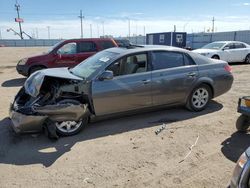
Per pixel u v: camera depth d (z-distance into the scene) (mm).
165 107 6031
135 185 3545
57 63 10461
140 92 5516
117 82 5309
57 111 4766
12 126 5059
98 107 5211
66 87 5090
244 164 2922
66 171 3896
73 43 10664
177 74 5895
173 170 3885
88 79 5141
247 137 5004
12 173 3861
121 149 4539
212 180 3639
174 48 6090
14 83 10633
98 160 4188
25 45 77500
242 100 4719
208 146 4633
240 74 12320
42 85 5215
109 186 3533
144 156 4289
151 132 5223
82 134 5160
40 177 3754
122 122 5738
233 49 16328
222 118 5980
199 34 39469
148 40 36906
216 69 6391
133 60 5543
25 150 4551
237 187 2914
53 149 4574
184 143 4746
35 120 4652
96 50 10789
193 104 6270
